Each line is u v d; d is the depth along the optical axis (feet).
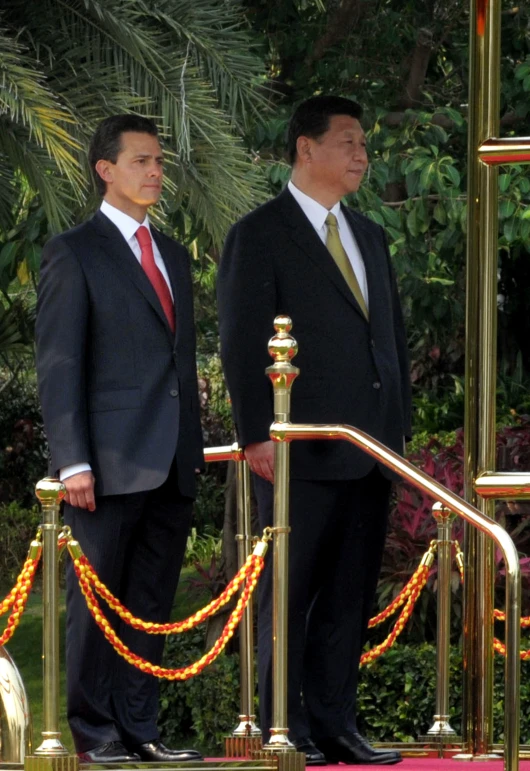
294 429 39.65
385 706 68.85
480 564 46.85
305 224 44.70
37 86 59.26
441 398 104.99
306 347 43.96
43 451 133.39
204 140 67.36
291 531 43.34
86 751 42.24
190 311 45.03
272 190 79.61
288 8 87.20
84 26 65.98
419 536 71.77
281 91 89.04
